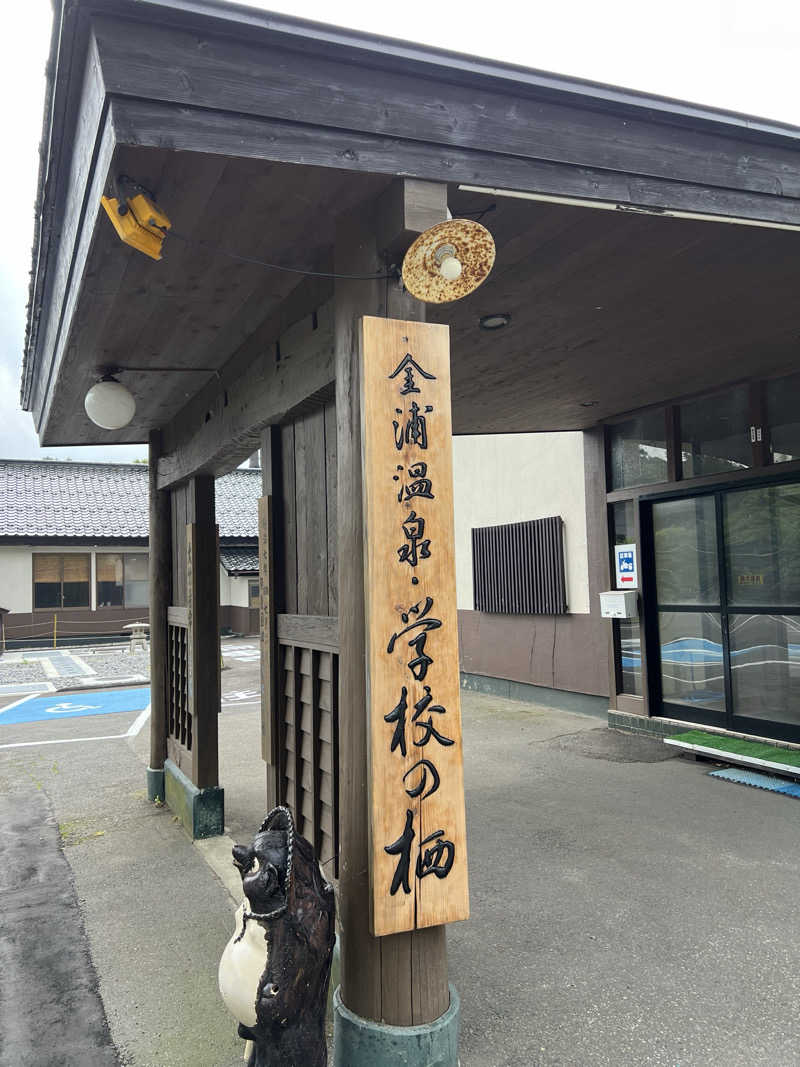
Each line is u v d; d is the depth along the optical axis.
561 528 8.28
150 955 3.27
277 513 3.65
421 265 2.22
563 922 3.38
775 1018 2.62
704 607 6.39
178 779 5.07
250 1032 1.99
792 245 3.25
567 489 8.24
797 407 5.57
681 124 2.74
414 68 2.21
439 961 2.27
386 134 2.20
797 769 5.12
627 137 2.65
